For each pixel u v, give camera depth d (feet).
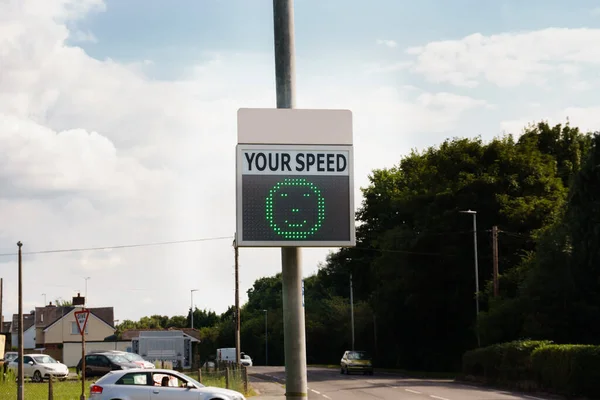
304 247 30.14
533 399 98.89
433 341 221.25
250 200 30.04
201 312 506.89
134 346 204.23
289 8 29.68
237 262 146.51
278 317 394.73
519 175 192.75
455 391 116.16
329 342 322.75
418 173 225.97
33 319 347.77
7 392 113.80
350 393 112.37
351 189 30.45
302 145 30.37
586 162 134.82
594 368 99.71
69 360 274.16
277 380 169.89
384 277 214.48
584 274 134.72
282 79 29.78
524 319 145.38
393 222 250.57
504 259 185.16
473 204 189.98
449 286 200.44
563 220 143.02
